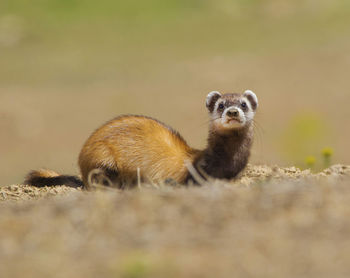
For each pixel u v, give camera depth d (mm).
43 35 73250
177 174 17016
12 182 31719
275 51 60531
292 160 30797
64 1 82125
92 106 49312
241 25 71562
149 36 71375
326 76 52344
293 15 71812
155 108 48156
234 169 17219
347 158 33469
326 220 9773
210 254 8930
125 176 17438
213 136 17156
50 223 10594
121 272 8562
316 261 8523
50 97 52062
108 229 10125
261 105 46750
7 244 9906
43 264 9062
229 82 53312
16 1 81250
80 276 8578
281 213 10180
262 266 8492
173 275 8367
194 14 77812
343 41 60812
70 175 18953
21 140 42312
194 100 49344
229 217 10164
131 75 57750
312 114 42969
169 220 10242
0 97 52000
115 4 82125
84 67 61531
